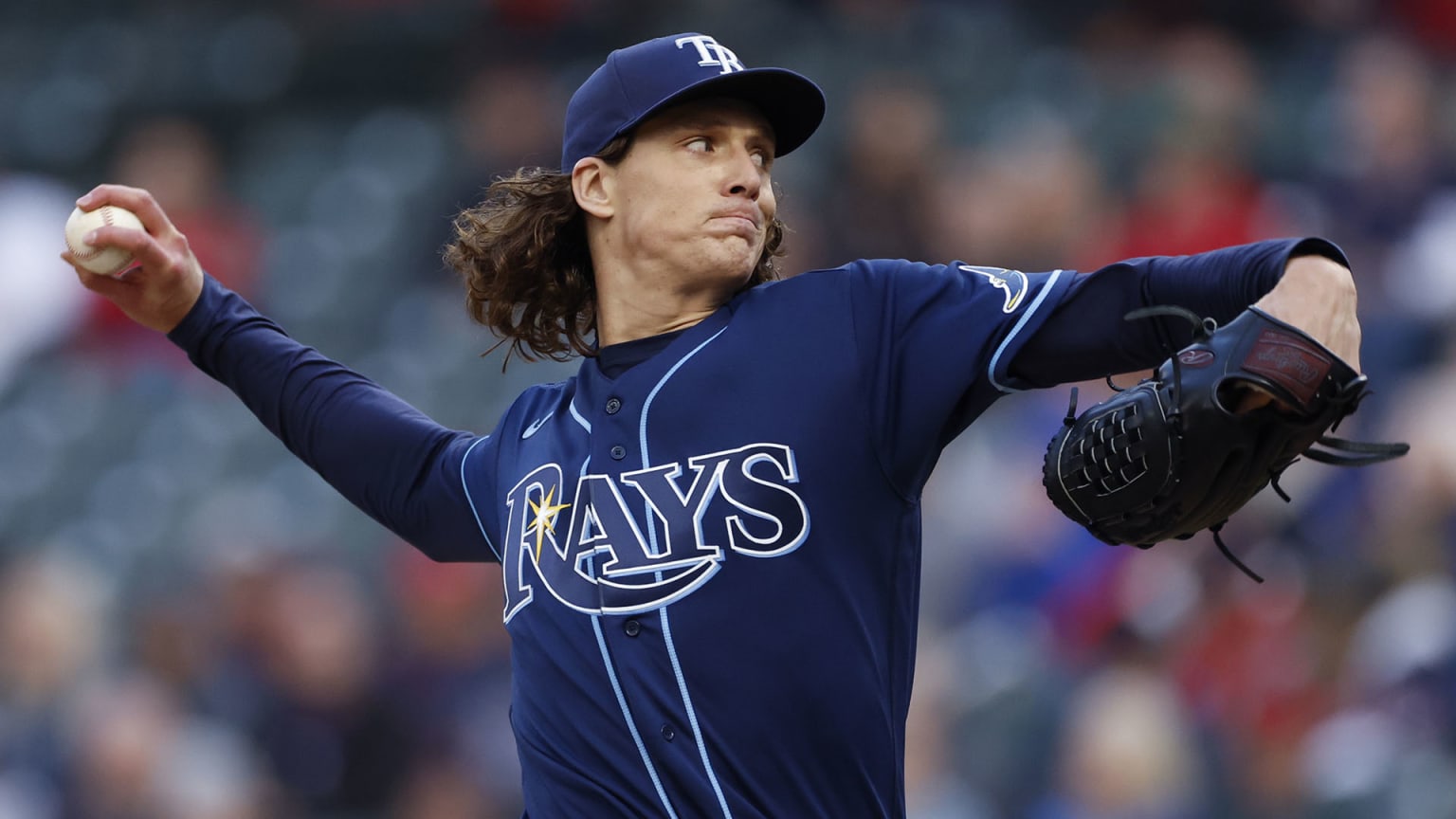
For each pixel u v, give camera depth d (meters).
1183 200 31.64
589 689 8.71
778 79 9.29
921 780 22.77
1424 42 36.84
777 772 8.49
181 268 10.52
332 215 39.38
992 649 24.08
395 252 37.75
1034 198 31.77
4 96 45.28
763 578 8.54
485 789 24.86
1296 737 22.03
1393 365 27.09
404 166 39.84
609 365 9.41
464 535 9.96
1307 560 23.52
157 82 44.59
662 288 9.41
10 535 34.03
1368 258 30.94
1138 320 8.48
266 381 10.66
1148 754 21.45
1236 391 8.11
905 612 9.02
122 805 25.17
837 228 32.16
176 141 42.06
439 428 10.34
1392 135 32.12
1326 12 37.47
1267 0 37.44
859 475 8.74
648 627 8.59
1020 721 22.61
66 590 28.70
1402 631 22.09
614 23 40.25
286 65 43.94
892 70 36.09
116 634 28.48
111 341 37.09
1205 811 21.61
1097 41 37.62
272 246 39.34
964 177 32.97
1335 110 33.78
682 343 9.16
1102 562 24.08
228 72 44.31
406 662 26.28
